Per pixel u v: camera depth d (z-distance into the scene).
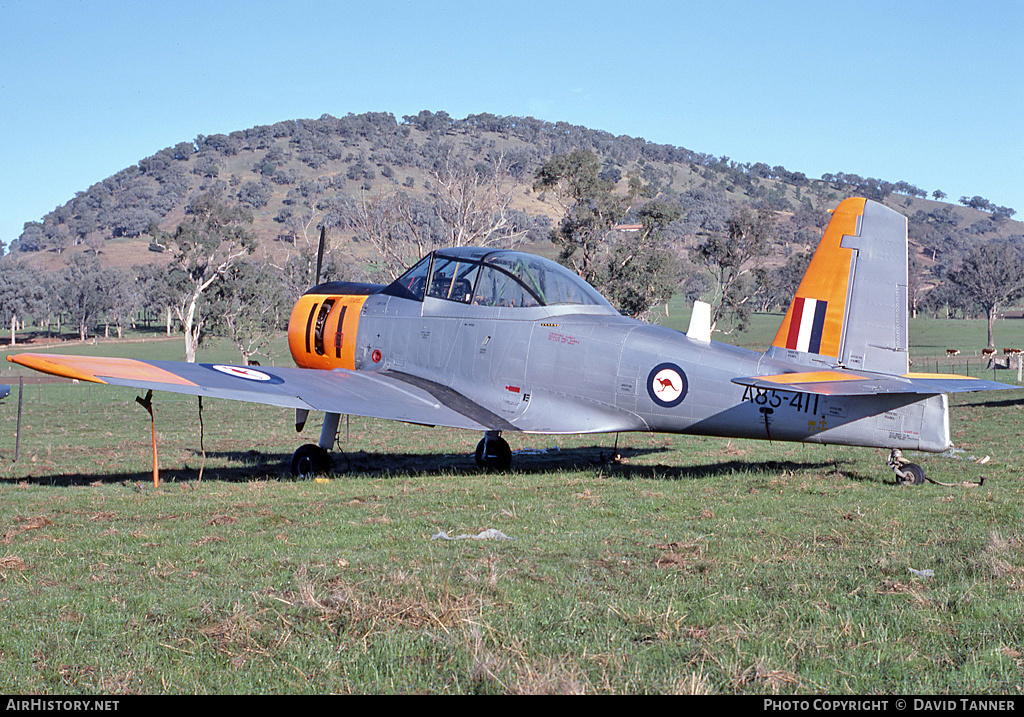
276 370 11.09
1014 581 5.03
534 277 10.60
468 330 10.88
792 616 4.50
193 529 6.90
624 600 4.77
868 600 4.76
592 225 53.75
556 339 10.29
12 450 15.11
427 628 4.32
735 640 4.13
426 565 5.54
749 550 5.95
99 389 43.16
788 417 9.33
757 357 9.62
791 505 7.83
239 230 70.25
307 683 3.73
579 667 3.84
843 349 9.32
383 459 13.07
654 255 54.38
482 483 9.59
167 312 115.62
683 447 13.95
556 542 6.23
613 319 10.41
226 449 15.30
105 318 118.38
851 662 3.89
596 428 10.16
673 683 3.66
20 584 5.16
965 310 133.25
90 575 5.38
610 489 8.98
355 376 11.26
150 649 4.09
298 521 7.28
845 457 11.89
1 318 103.94
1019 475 9.81
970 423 18.14
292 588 5.04
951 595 4.77
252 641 4.15
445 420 10.03
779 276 113.06
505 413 10.52
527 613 4.54
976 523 6.83
